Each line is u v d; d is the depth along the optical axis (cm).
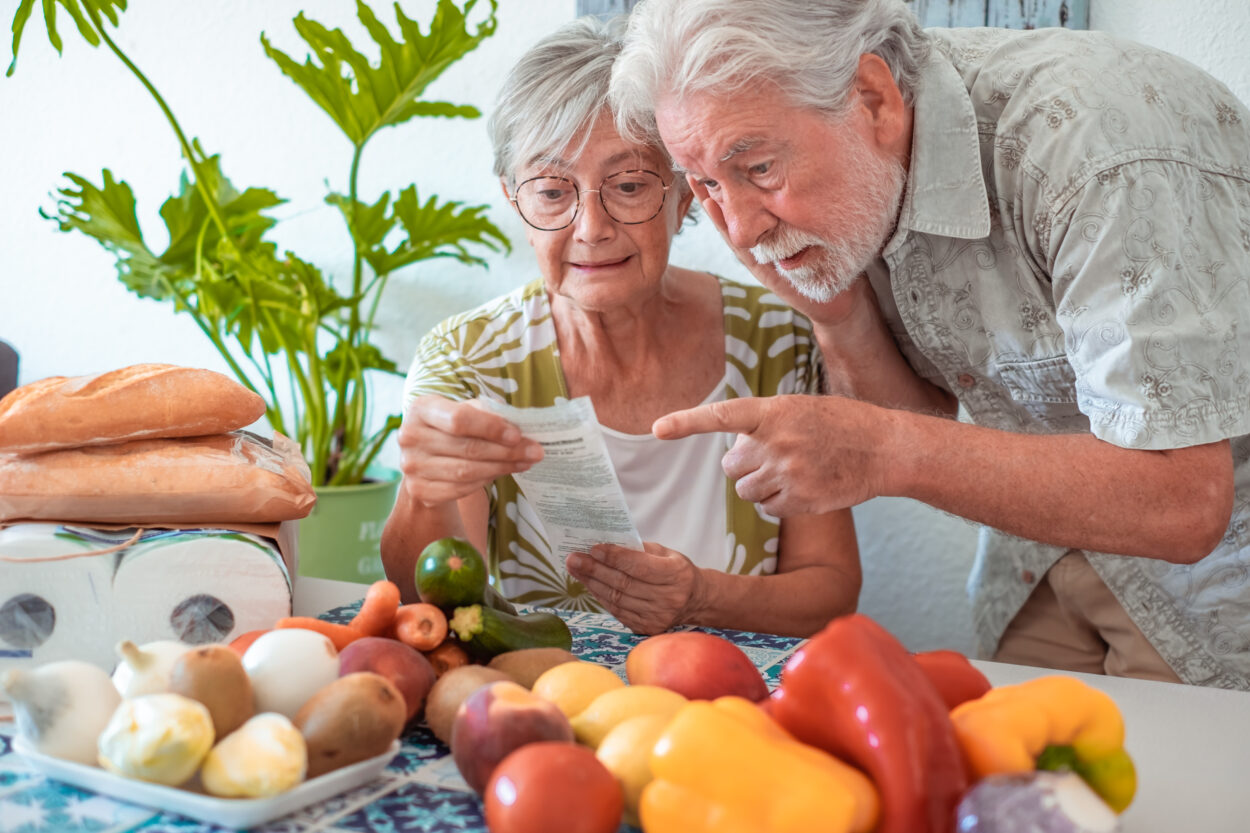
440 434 93
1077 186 96
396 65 208
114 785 58
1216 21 175
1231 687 120
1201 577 119
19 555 75
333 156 254
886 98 101
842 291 114
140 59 271
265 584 79
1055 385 111
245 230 238
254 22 257
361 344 242
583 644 96
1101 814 46
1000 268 110
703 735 50
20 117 288
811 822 47
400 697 62
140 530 79
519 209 118
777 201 98
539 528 129
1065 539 95
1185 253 93
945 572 205
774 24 92
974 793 48
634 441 129
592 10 218
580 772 52
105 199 227
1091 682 86
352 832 56
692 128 96
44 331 296
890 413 97
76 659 77
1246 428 93
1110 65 101
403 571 109
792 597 116
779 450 94
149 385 82
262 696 63
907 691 50
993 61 108
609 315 125
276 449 96
